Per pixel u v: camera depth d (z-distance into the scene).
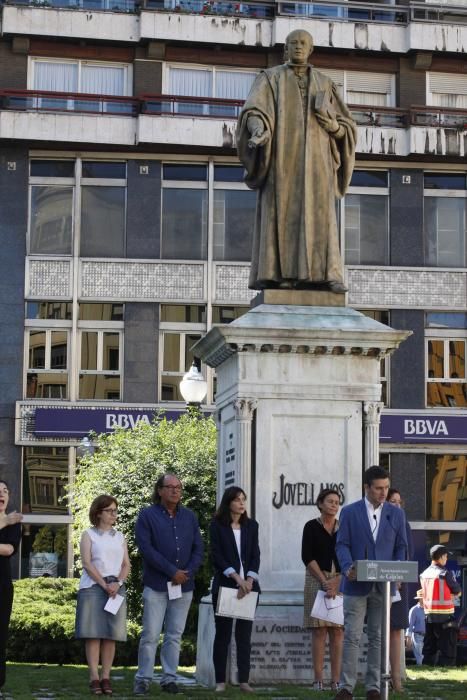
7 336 38.12
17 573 37.41
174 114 37.91
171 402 38.50
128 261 38.62
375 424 13.52
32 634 18.94
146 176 38.91
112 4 39.62
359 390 13.52
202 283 38.84
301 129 13.96
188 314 38.88
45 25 38.69
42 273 38.44
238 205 39.31
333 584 12.41
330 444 13.48
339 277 13.91
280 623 13.02
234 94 39.94
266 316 13.48
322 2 39.81
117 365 38.59
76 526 25.27
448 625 20.02
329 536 12.54
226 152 38.81
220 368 14.34
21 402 37.88
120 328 38.62
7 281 38.22
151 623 12.41
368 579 10.16
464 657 21.67
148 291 38.66
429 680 14.44
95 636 12.30
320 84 14.04
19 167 38.50
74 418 37.88
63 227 38.75
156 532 12.54
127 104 38.66
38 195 38.69
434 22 39.72
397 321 39.47
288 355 13.45
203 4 39.50
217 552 12.45
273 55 39.91
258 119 13.88
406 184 39.75
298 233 13.89
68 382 38.31
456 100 40.53
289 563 13.28
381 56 40.25
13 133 37.50
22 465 37.91
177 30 39.00
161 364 38.75
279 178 13.88
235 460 13.48
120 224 39.00
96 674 12.34
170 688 12.42
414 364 39.25
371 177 39.88
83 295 38.50
